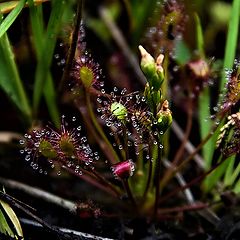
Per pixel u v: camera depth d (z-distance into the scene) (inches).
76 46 10.5
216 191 11.4
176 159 11.3
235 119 10.1
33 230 10.6
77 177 11.5
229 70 10.5
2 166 11.5
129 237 10.9
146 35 12.0
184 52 11.8
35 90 11.6
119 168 9.9
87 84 10.3
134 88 12.4
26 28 11.3
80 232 10.4
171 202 11.5
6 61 11.2
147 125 10.0
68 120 11.7
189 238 11.0
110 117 10.1
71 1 11.4
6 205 10.1
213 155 11.0
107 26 13.0
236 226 10.9
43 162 11.5
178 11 10.9
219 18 13.2
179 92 11.7
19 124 12.1
